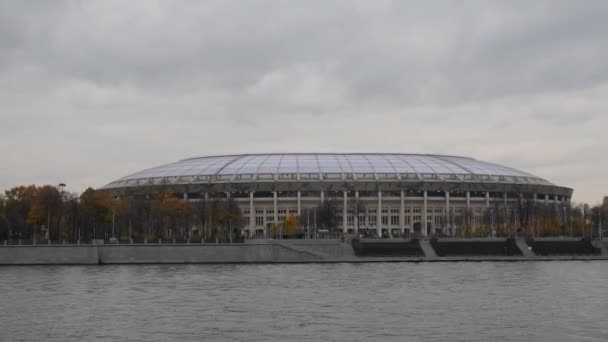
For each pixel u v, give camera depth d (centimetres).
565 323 7456
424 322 7494
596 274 12519
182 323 7494
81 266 14900
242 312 8156
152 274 12638
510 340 6638
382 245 17138
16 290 10194
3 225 18362
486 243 17588
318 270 13538
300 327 7244
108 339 6744
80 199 19038
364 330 7081
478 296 9425
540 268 14038
